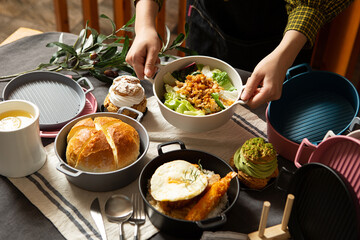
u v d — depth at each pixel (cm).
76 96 113
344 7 111
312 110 106
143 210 88
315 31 107
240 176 94
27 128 87
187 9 149
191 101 104
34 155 93
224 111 98
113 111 107
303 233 82
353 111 103
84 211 90
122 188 95
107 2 262
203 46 150
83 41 128
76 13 257
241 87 105
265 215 79
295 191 83
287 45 104
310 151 94
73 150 89
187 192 82
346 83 103
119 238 84
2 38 244
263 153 89
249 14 135
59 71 124
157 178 85
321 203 76
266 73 99
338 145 79
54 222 87
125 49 118
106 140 90
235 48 142
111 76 122
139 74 108
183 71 111
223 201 88
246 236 80
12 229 86
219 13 139
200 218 82
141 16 116
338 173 70
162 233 86
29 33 146
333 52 190
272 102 103
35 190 93
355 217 66
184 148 94
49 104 110
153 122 111
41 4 267
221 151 105
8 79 121
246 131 110
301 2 110
